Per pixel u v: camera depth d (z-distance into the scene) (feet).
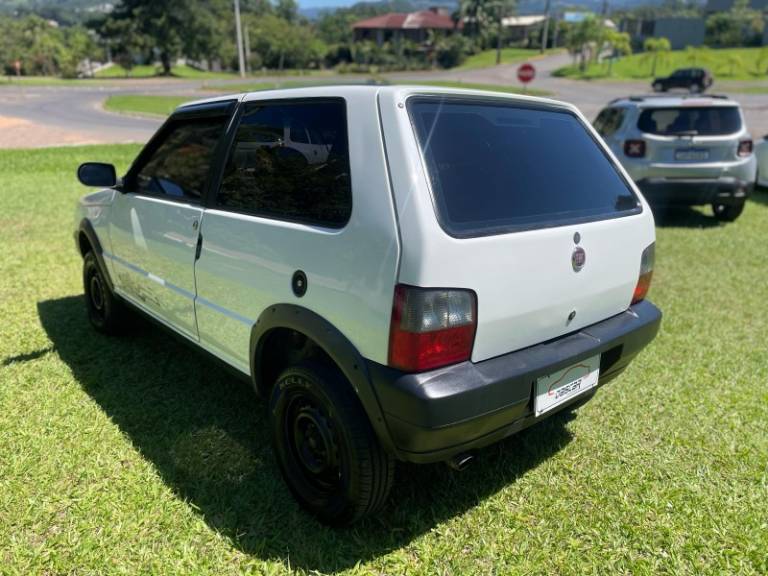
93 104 107.14
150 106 100.73
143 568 7.57
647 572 7.69
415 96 7.48
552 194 8.31
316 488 8.38
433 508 8.74
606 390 12.32
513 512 8.70
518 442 10.45
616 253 8.80
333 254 7.33
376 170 7.08
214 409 11.31
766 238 24.73
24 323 15.28
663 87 121.90
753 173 25.26
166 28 213.25
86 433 10.39
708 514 8.71
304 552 7.89
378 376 6.95
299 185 8.08
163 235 10.71
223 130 9.67
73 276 19.06
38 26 229.04
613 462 9.91
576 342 8.26
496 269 7.11
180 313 10.71
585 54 179.73
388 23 295.48
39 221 26.25
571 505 8.88
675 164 24.57
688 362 13.64
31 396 11.59
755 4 249.75
